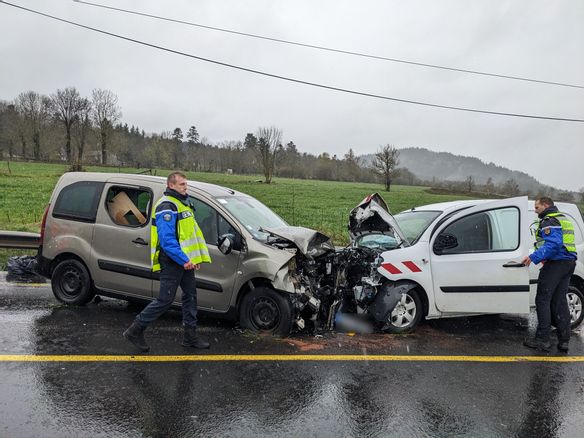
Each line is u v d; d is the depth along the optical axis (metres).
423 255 5.74
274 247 5.32
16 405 3.50
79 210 6.07
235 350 4.87
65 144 71.06
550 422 3.66
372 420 3.57
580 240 6.34
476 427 3.54
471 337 5.79
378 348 5.18
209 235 5.48
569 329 5.40
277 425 3.43
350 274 5.98
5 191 27.53
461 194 58.97
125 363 4.38
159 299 4.62
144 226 5.65
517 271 5.64
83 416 3.40
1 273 8.08
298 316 5.43
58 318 5.62
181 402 3.69
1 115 69.19
